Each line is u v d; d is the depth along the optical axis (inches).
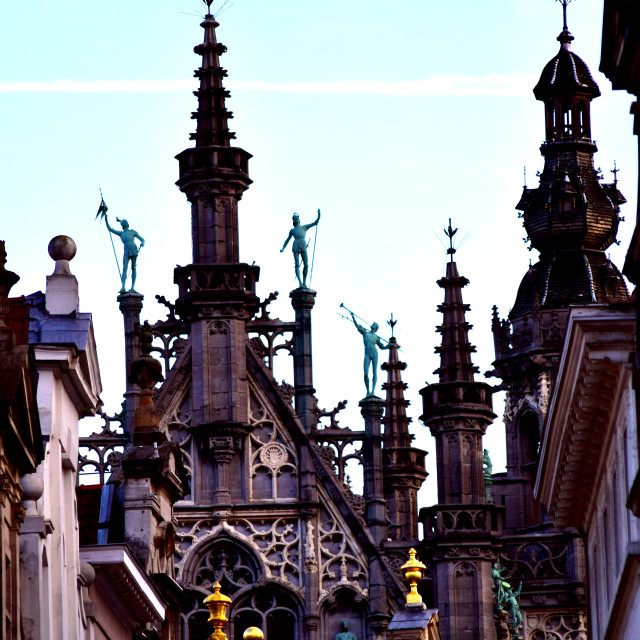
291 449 7337.6
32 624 4315.9
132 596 5201.8
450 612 7421.3
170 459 5861.2
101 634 5083.7
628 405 4298.7
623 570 4340.6
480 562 7460.6
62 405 4574.3
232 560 7268.7
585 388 4473.4
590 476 4913.9
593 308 4306.1
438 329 7667.3
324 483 7317.9
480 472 7549.2
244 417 7342.5
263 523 7288.4
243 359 7377.0
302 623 7214.6
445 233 7795.3
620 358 4291.3
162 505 5807.1
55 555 4510.3
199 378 7342.5
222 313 7381.9
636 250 3580.2
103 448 7081.7
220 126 7544.3
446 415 7564.0
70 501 4650.6
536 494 5255.9
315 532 7283.5
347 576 7268.7
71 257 4687.5
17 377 3927.2
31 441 4124.0
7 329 4010.8
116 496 5753.0
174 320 7396.7
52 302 4616.1
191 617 7219.5
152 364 5890.8
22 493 4232.3
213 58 7613.2
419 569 6254.9
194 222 7470.5
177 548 7244.1
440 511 7480.3
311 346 7411.4
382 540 7288.4
